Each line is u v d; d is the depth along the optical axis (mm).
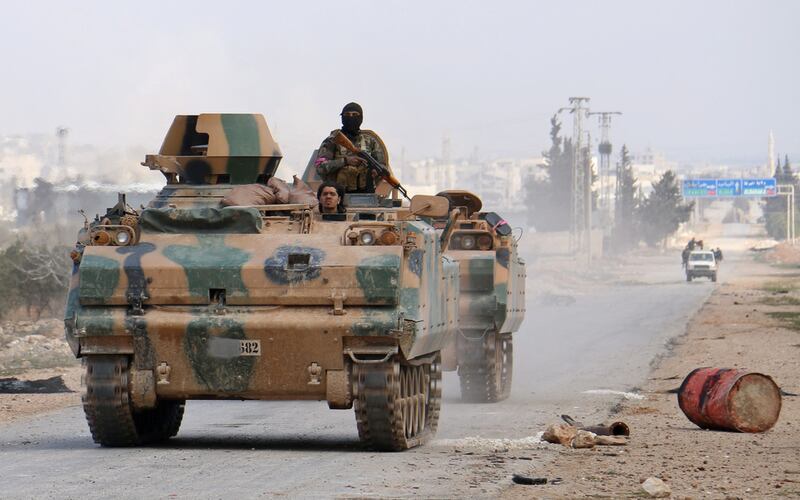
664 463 29922
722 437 35344
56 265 96875
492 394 45812
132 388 30844
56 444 33500
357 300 29891
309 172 42625
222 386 30625
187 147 35562
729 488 26438
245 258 30406
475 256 45250
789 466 29672
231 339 30125
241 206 31484
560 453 31453
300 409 43219
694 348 73188
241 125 34406
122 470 28016
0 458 30281
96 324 30391
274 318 29906
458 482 26359
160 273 30328
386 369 30047
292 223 31609
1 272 95438
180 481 26375
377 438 30906
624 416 41094
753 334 84375
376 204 34719
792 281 191250
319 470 27953
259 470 27953
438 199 33125
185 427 37781
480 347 45125
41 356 66812
